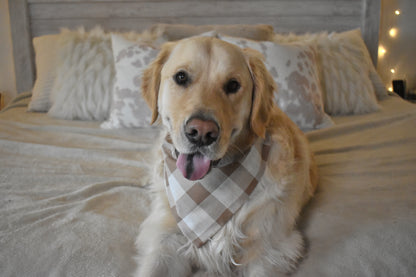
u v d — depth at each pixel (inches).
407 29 154.6
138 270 40.6
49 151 76.5
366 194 53.9
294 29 147.9
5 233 43.4
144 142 84.8
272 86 51.8
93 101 105.3
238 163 48.2
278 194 47.8
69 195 56.8
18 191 57.4
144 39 111.1
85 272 38.2
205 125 39.2
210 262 45.8
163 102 48.8
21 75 148.4
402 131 85.3
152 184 62.5
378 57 157.2
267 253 43.6
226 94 45.2
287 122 60.1
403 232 41.8
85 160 74.0
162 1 144.3
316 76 100.7
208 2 144.6
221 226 46.0
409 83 161.3
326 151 78.0
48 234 43.9
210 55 45.1
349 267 38.2
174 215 48.5
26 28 144.4
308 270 39.6
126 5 144.6
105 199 57.1
